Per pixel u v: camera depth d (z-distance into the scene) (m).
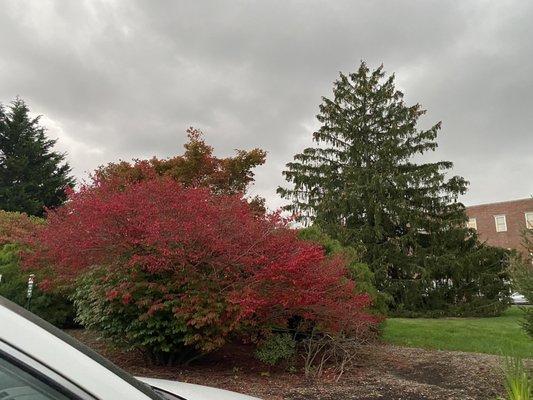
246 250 7.42
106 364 1.51
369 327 9.48
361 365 8.60
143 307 7.54
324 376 7.68
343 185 26.06
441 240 24.41
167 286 7.36
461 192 24.95
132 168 18.28
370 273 11.21
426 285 23.41
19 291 12.07
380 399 6.37
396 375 7.91
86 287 8.48
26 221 17.72
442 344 11.41
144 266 7.35
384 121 27.05
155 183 8.16
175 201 7.75
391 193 25.00
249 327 7.95
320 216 25.53
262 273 7.22
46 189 36.44
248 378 7.49
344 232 24.16
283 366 8.29
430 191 25.00
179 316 7.21
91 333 11.10
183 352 8.04
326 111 27.39
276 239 7.69
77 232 7.62
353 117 27.39
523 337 12.34
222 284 7.46
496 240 47.97
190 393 2.49
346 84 27.70
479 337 12.41
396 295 23.69
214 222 7.54
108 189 8.54
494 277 22.52
